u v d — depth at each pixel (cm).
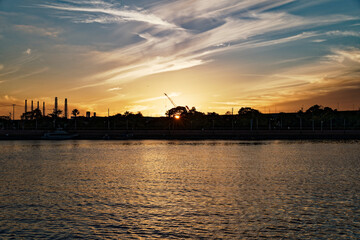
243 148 13100
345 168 7075
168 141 18662
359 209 3681
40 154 10856
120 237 2909
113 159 9225
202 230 3064
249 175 6131
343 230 3042
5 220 3338
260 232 3008
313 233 2978
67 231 3042
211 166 7544
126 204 3950
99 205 3906
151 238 2888
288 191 4644
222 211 3634
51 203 4000
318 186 5000
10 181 5550
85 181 5550
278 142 16938
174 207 3809
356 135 19088
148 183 5341
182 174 6312
